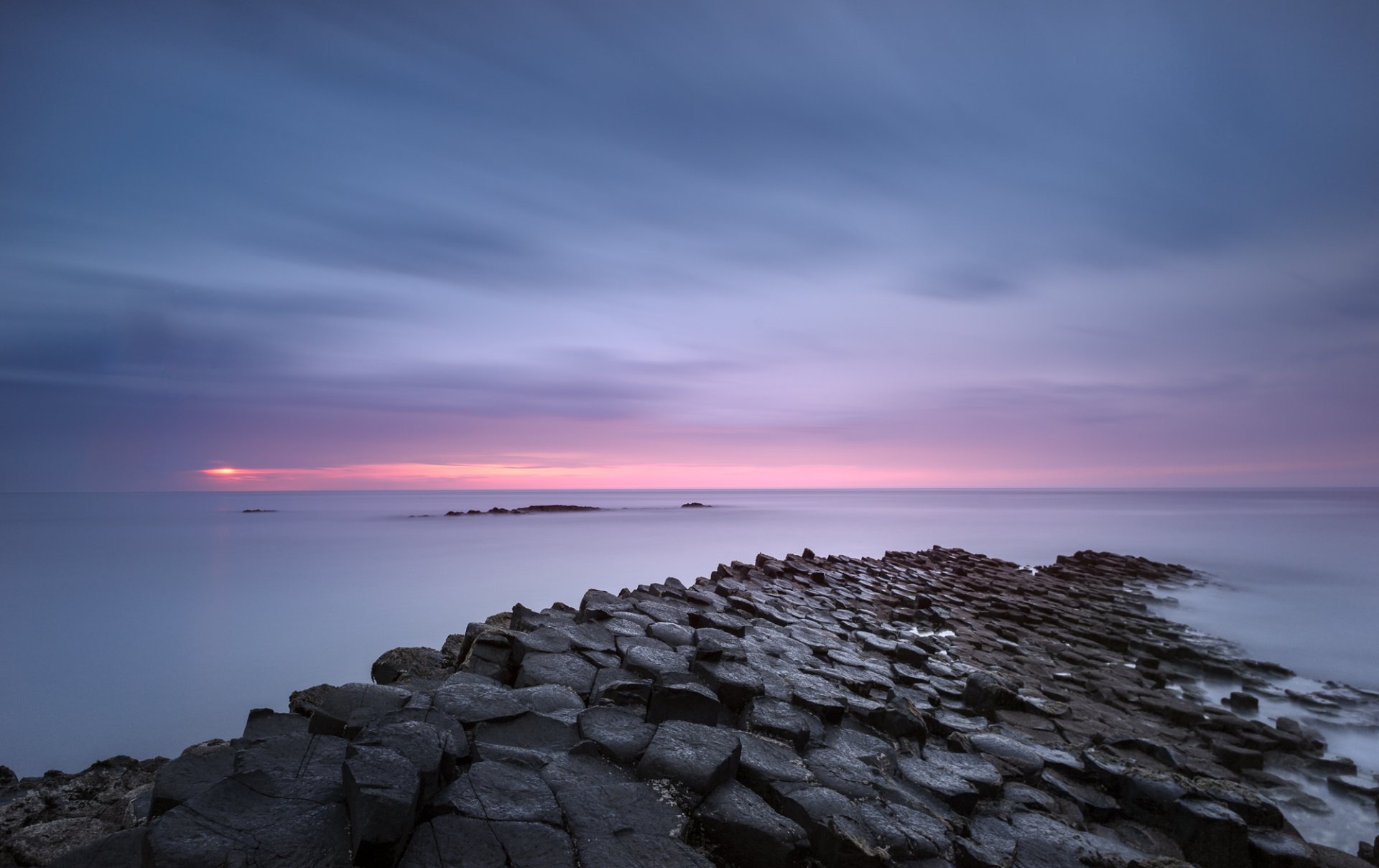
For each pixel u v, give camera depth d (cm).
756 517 9425
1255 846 712
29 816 641
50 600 3053
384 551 4844
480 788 510
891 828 584
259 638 2430
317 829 436
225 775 508
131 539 5791
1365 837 929
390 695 693
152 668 2103
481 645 933
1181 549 5634
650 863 464
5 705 1811
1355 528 7769
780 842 521
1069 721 1129
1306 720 1498
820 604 1988
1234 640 2388
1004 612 2203
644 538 5816
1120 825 769
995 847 616
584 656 927
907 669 1241
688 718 727
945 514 10419
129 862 415
